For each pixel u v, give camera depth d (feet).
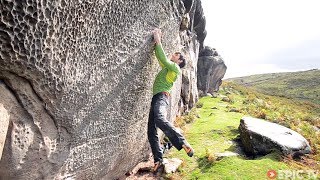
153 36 24.49
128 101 24.35
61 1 14.52
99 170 24.18
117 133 24.54
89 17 16.79
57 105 17.31
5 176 17.02
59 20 14.85
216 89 95.40
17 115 16.11
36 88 15.87
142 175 31.04
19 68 14.56
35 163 18.01
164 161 32.58
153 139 24.89
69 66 16.74
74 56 16.85
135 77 24.02
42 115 17.16
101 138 22.67
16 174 17.33
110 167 25.66
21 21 13.37
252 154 35.32
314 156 35.06
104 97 21.02
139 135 28.66
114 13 19.06
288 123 50.29
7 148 16.12
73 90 17.72
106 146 23.63
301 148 34.94
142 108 27.17
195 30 66.90
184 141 22.35
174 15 29.22
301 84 358.43
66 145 19.53
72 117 18.72
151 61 25.64
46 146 18.07
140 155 31.24
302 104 111.45
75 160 20.81
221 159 33.09
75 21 15.85
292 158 33.78
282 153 33.73
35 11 13.60
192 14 54.85
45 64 15.23
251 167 30.42
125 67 22.17
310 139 41.63
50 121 17.78
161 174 30.99
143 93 26.27
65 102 17.65
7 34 13.20
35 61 14.71
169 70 24.16
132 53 22.45
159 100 23.85
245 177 28.58
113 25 19.40
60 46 15.58
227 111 59.88
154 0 23.89
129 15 20.90
